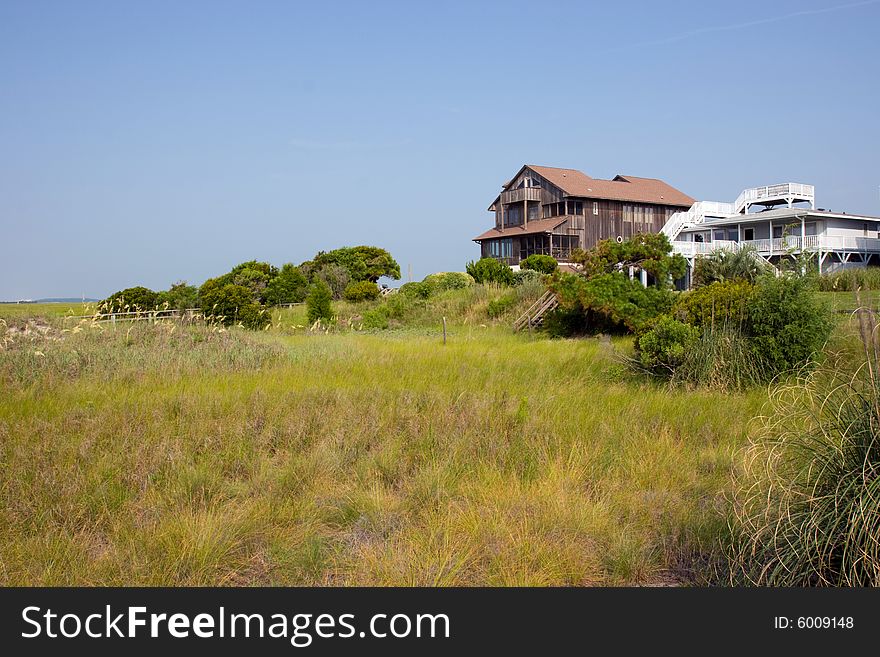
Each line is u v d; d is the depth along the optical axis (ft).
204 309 89.56
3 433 24.54
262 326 89.76
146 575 14.40
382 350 55.67
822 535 13.19
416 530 16.58
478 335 78.64
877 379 14.61
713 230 158.30
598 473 20.65
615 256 76.43
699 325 40.81
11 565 14.70
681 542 16.37
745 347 37.45
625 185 191.52
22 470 20.17
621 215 182.50
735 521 15.15
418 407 29.81
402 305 103.04
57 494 18.48
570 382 38.19
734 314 39.65
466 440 23.93
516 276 120.37
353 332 87.20
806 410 16.25
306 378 40.70
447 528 16.11
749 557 14.62
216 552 15.24
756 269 85.20
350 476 21.13
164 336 58.95
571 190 174.50
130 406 29.81
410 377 40.24
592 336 73.10
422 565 14.75
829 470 13.94
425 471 20.65
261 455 22.80
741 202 164.96
